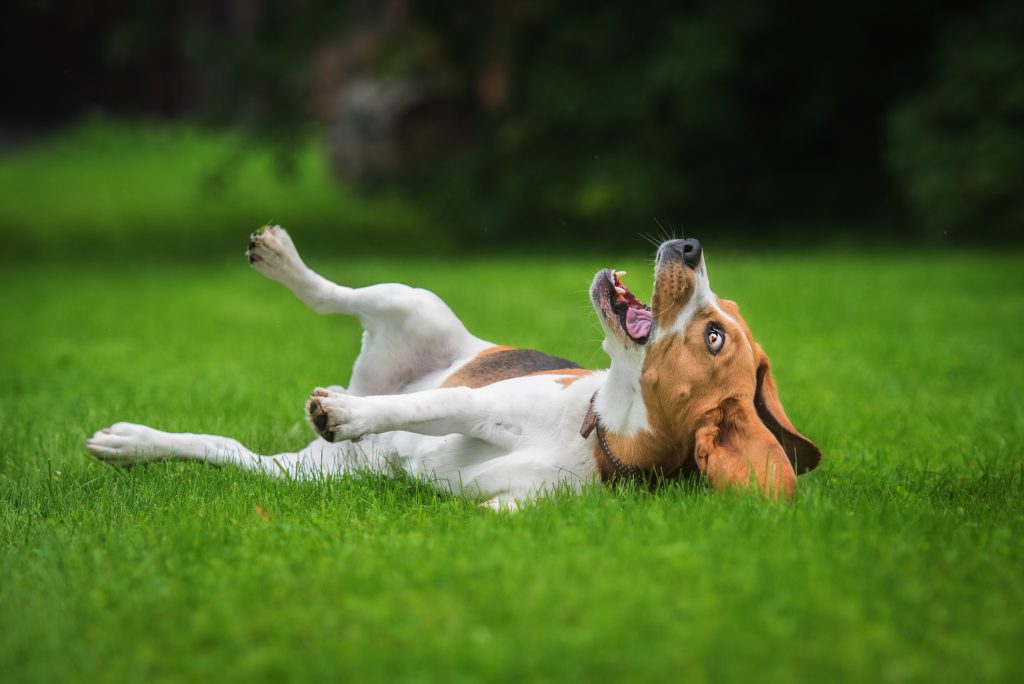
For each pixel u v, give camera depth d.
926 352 11.77
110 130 43.53
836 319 14.12
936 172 22.84
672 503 5.45
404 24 28.73
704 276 5.75
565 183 25.33
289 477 6.27
